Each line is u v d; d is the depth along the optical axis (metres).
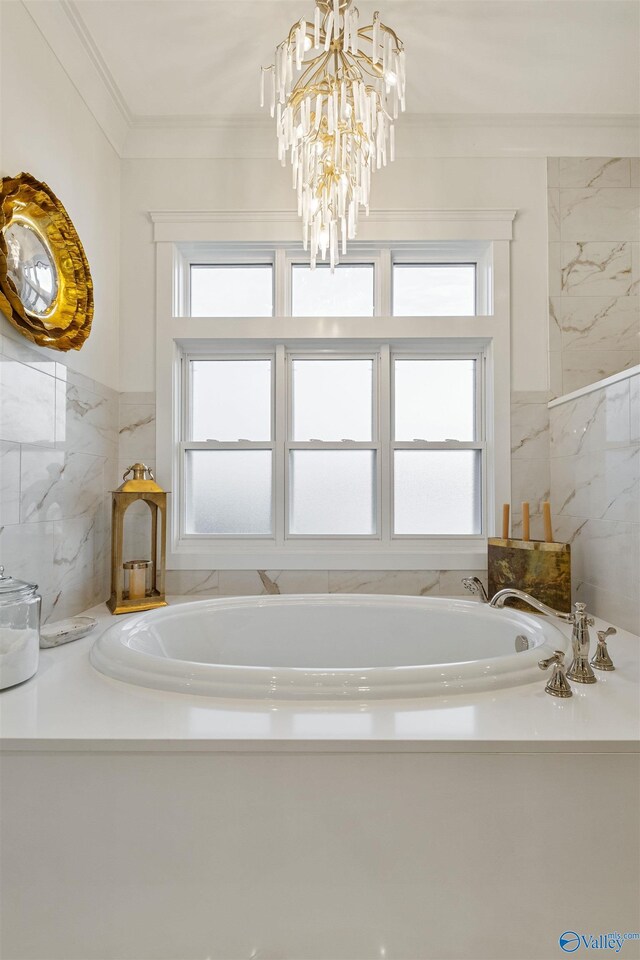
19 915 0.88
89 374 1.88
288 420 2.27
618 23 1.64
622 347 2.13
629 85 1.93
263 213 2.16
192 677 1.08
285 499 2.24
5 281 1.33
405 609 1.80
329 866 0.87
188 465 2.29
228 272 2.33
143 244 2.17
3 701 1.03
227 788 0.87
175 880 0.87
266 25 1.65
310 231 2.15
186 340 2.19
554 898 0.87
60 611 1.68
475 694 1.06
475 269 2.32
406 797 0.87
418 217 2.15
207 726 0.91
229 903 0.87
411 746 0.86
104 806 0.87
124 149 2.16
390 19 1.62
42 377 1.55
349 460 2.30
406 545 2.23
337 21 1.29
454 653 1.71
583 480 1.88
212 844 0.87
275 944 0.87
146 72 1.85
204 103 2.02
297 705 1.00
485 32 1.68
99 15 1.60
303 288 2.31
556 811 0.87
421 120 2.11
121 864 0.87
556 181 2.16
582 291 2.15
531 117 2.09
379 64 1.47
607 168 2.15
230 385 2.32
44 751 0.87
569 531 1.98
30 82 1.51
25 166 1.49
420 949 0.87
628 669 1.25
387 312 2.22
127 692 1.08
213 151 2.16
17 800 0.88
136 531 2.12
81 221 1.83
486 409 2.24
